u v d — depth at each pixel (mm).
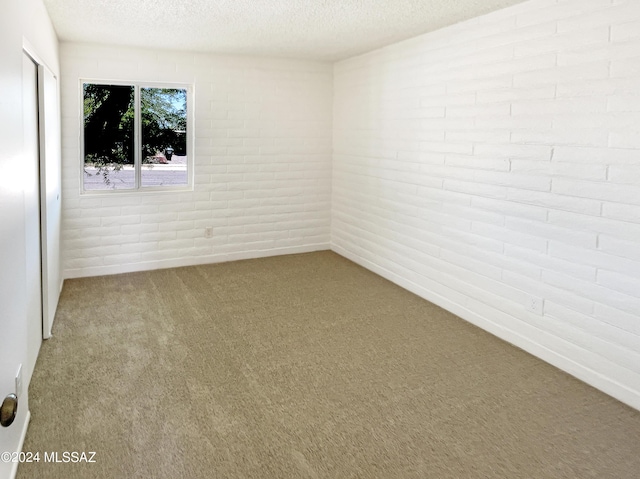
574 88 2918
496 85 3479
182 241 5309
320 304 4211
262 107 5457
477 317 3793
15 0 2244
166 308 4055
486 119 3590
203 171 5297
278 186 5688
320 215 5984
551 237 3133
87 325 3668
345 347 3377
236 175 5457
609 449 2299
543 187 3162
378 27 3939
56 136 4125
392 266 4855
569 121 2961
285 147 5652
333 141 5871
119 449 2230
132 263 5105
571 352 3035
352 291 4566
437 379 2949
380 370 3051
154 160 5164
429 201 4270
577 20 2877
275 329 3662
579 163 2918
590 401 2734
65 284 4637
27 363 2506
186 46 4758
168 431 2377
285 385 2850
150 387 2797
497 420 2525
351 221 5586
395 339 3521
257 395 2734
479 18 3592
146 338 3463
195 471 2094
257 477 2064
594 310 2885
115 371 2973
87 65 4645
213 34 4219
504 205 3479
